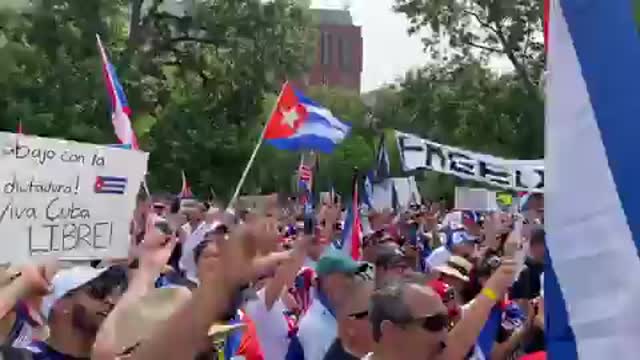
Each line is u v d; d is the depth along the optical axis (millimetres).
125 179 4301
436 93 44688
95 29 37531
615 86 3174
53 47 37250
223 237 2264
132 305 3135
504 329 6387
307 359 5629
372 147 43156
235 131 41375
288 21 42594
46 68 36719
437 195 40406
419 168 11672
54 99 36438
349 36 104938
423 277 5598
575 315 3188
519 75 44531
